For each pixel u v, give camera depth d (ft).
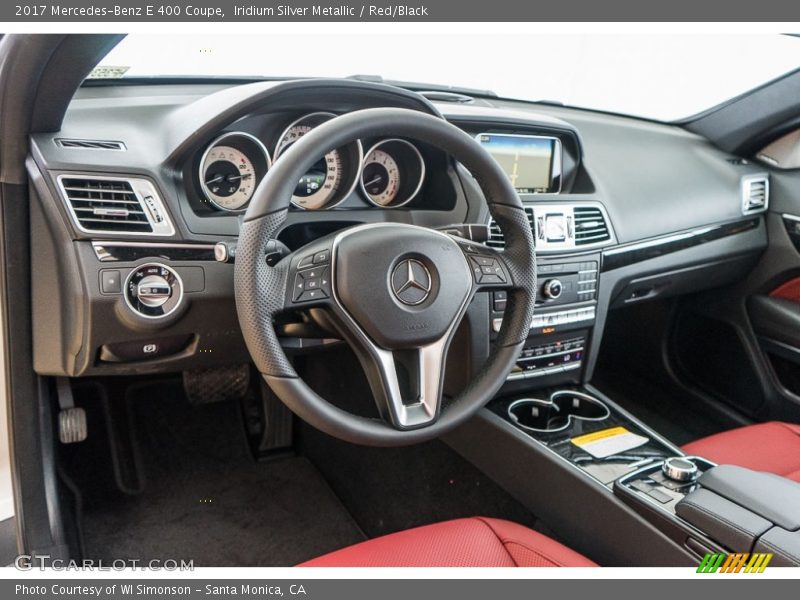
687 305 6.45
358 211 3.90
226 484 5.38
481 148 3.30
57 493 4.15
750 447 4.19
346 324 2.99
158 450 5.50
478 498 4.41
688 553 3.03
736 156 6.22
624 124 6.29
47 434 4.03
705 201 5.57
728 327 6.18
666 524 3.13
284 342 3.44
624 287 5.17
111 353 3.45
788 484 2.99
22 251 3.35
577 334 4.72
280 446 5.76
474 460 4.35
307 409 2.90
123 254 3.25
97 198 3.22
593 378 7.17
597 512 3.51
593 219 4.77
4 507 4.64
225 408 5.87
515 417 4.25
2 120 3.00
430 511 4.67
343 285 2.95
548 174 4.82
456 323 3.18
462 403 3.27
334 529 5.04
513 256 3.44
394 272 3.01
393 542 3.02
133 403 5.63
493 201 3.41
